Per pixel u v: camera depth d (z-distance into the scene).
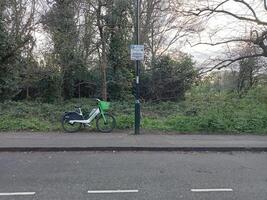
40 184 8.70
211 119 16.44
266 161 11.55
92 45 31.86
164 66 34.81
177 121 16.70
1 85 25.70
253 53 21.36
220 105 19.39
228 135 15.71
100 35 31.92
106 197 7.75
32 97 34.00
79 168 10.31
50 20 30.69
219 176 9.55
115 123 16.30
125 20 33.25
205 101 21.22
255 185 8.71
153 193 8.03
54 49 30.97
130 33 34.22
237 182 8.98
